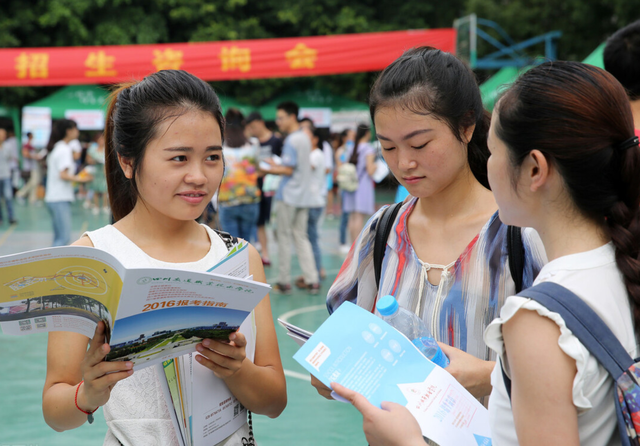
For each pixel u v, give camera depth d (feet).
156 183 4.83
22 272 4.02
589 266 3.58
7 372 13.55
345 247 29.94
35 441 10.09
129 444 4.87
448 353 4.83
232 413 5.20
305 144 20.34
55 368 4.95
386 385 4.22
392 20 63.46
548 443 3.31
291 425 10.92
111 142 5.48
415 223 5.63
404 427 3.86
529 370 3.35
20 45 60.13
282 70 27.71
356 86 63.52
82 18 59.67
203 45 27.66
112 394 4.98
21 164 61.72
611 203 3.60
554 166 3.57
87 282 4.03
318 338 4.34
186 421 4.83
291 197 20.47
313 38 27.68
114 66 27.40
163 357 4.52
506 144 3.70
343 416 11.35
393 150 5.06
